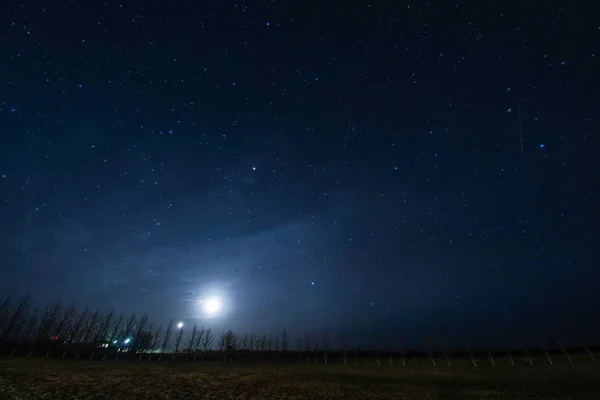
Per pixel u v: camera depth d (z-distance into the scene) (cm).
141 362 3077
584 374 2283
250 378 2108
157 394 1585
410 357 3466
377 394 1788
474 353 3412
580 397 1700
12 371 1917
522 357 3219
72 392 1523
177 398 1545
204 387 1784
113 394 1538
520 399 1709
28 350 3086
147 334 3856
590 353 3127
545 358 3130
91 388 1617
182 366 2786
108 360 3073
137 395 1548
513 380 2180
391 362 3312
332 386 1950
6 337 3123
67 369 2158
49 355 3052
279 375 2273
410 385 2050
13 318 3200
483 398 1739
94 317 3600
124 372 2152
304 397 1675
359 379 2212
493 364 3042
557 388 1903
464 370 2734
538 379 2184
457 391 1895
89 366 2427
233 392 1708
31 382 1661
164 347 3844
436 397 1756
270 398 1627
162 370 2355
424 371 2686
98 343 3534
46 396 1437
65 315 3453
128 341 3772
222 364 3094
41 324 3281
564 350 3259
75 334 3434
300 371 2567
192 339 3912
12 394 1432
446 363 3156
